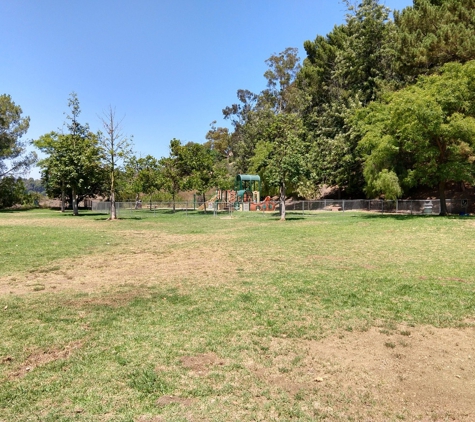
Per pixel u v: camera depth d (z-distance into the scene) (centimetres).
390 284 739
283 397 337
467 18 2661
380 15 3500
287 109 5388
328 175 3838
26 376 374
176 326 516
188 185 3516
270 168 2456
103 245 1359
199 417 305
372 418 308
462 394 345
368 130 2564
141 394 340
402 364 405
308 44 4697
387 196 2514
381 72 3619
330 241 1379
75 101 3584
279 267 927
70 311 583
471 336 484
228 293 686
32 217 3164
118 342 460
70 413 311
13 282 787
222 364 402
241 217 2853
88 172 3478
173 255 1137
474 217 1906
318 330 502
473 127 1812
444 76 2064
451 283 742
